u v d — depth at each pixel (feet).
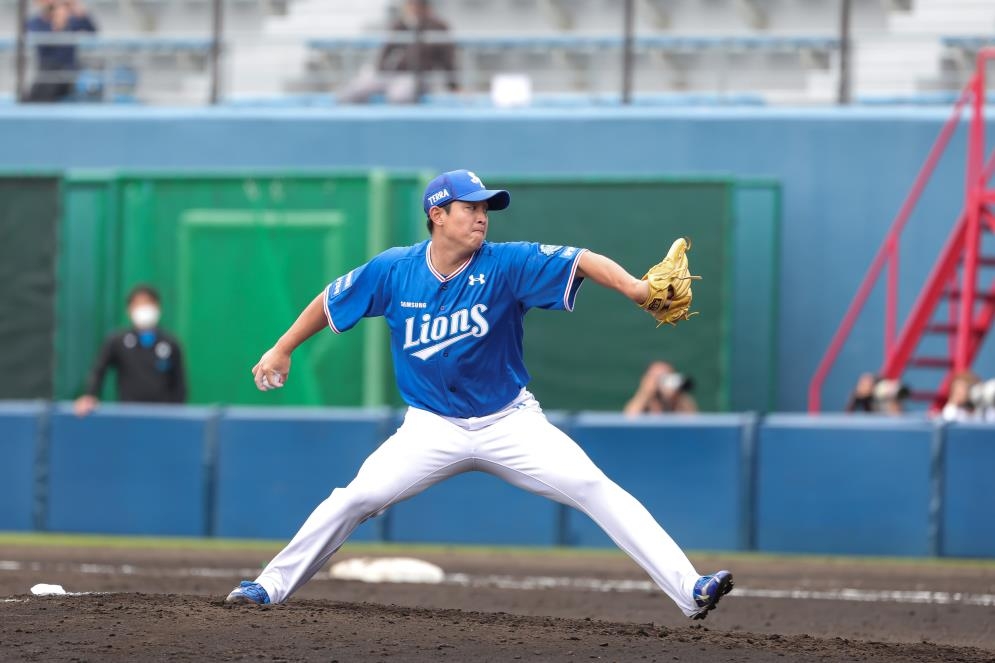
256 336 205.16
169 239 207.72
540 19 244.01
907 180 207.31
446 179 72.69
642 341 197.77
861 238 208.23
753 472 157.58
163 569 131.03
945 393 193.06
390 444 75.82
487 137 216.54
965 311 185.06
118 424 166.50
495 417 74.33
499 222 200.85
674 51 232.73
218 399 205.36
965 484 152.87
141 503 165.78
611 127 214.07
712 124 211.61
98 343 209.87
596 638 73.56
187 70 247.09
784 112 210.38
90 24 241.76
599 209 199.11
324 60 246.47
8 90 251.80
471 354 73.26
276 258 205.36
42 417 167.73
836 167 208.95
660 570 73.46
